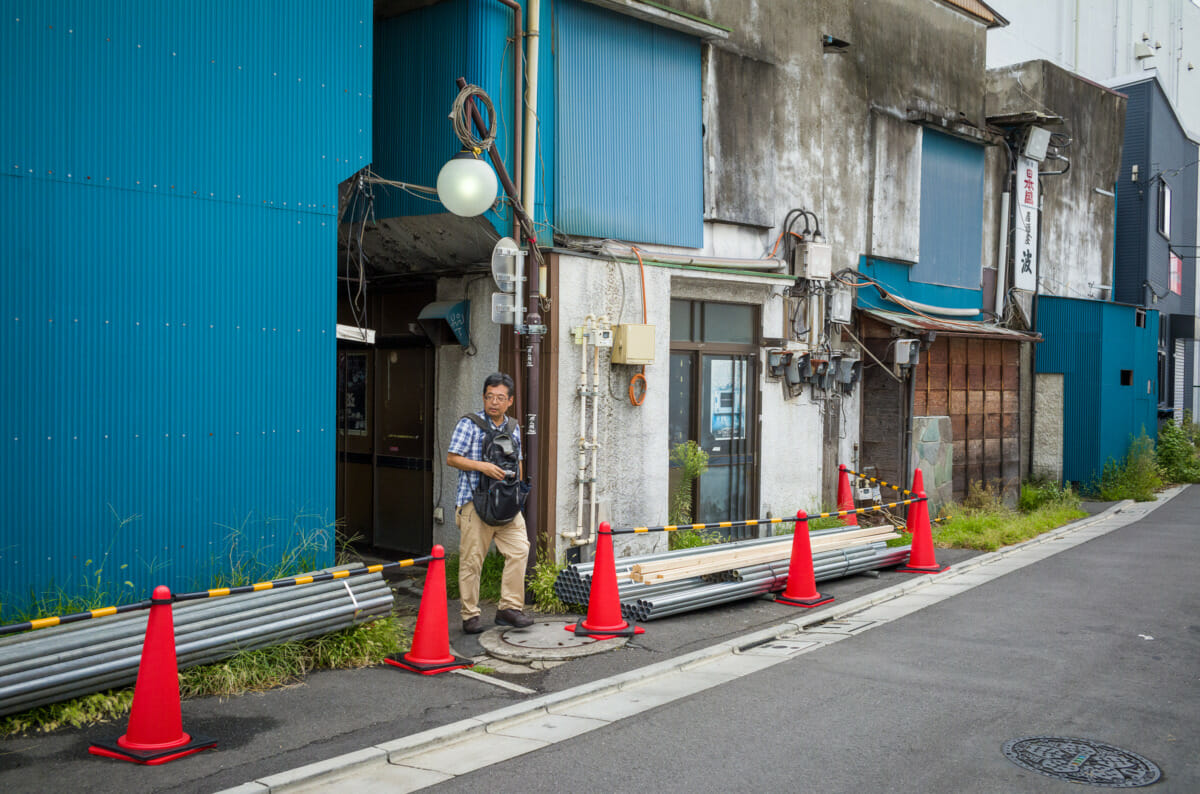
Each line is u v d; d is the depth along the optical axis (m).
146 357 5.91
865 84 12.89
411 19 8.62
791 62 11.44
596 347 8.61
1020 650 6.88
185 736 4.80
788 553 9.02
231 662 5.75
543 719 5.48
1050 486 17.08
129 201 5.84
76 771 4.46
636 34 9.45
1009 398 15.82
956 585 9.46
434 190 8.03
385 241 9.33
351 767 4.59
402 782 4.50
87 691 5.06
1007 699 5.73
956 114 14.63
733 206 10.52
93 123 5.69
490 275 8.95
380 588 6.69
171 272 6.02
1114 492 17.52
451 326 9.06
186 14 6.07
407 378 10.16
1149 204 22.70
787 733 5.17
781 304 11.24
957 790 4.38
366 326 10.58
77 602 5.54
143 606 4.75
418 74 8.57
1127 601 8.54
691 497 10.27
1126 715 5.43
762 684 6.12
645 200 9.55
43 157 5.50
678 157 9.91
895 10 13.40
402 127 8.69
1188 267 28.94
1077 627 7.57
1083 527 14.00
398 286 10.03
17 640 4.92
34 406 5.48
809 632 7.66
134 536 5.86
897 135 13.38
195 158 6.12
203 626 5.59
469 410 9.20
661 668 6.40
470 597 7.22
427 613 6.32
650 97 9.59
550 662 6.57
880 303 13.33
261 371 6.45
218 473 6.23
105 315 5.75
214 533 6.21
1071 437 18.08
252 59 6.40
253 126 6.41
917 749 4.90
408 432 10.15
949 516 13.20
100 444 5.72
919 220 14.05
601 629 7.17
